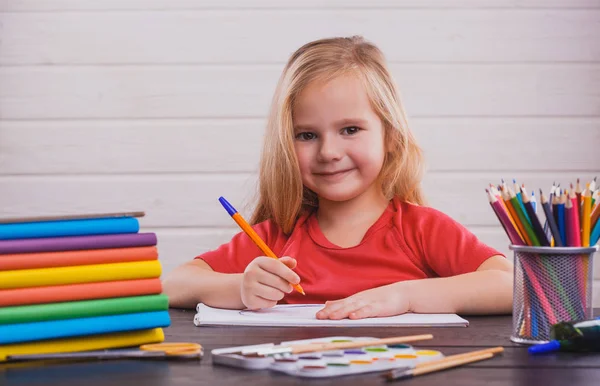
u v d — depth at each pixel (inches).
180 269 60.7
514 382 30.2
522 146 107.7
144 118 108.6
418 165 68.8
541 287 38.6
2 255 34.1
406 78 107.5
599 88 107.2
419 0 107.0
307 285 61.6
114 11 108.2
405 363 32.4
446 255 60.8
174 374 31.1
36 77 108.4
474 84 107.4
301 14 107.3
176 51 107.9
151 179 108.8
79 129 108.6
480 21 107.1
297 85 61.3
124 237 36.5
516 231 39.8
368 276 61.4
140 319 36.0
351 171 61.9
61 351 34.4
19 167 108.5
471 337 40.5
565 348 36.2
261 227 67.7
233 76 107.9
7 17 107.9
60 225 35.4
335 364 31.4
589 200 39.1
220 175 108.7
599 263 108.2
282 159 64.1
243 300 50.4
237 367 32.4
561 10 107.0
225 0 107.6
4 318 33.3
